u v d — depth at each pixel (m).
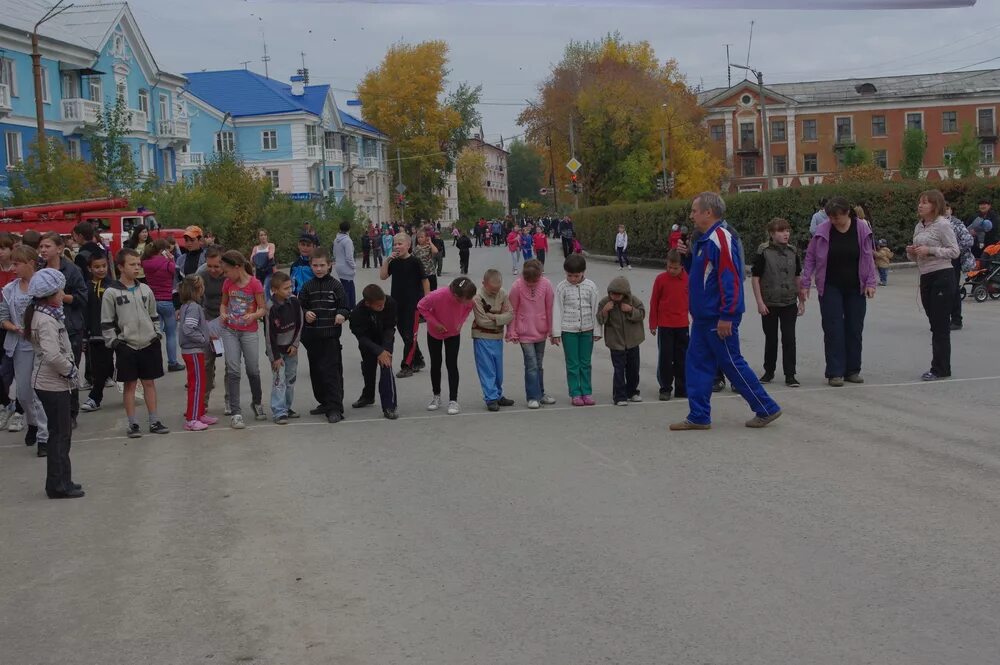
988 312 17.59
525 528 6.12
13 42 38.50
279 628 4.71
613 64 67.94
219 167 43.47
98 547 6.06
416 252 13.30
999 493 6.58
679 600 4.88
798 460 7.63
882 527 5.92
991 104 80.56
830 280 10.76
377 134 88.19
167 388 12.53
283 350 9.88
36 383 7.25
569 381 10.38
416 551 5.76
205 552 5.89
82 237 11.68
